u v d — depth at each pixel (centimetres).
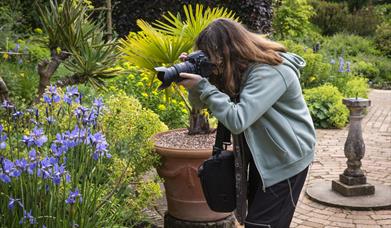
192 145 351
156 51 358
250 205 254
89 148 253
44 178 225
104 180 322
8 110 267
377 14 2058
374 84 1451
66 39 386
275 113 230
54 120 282
